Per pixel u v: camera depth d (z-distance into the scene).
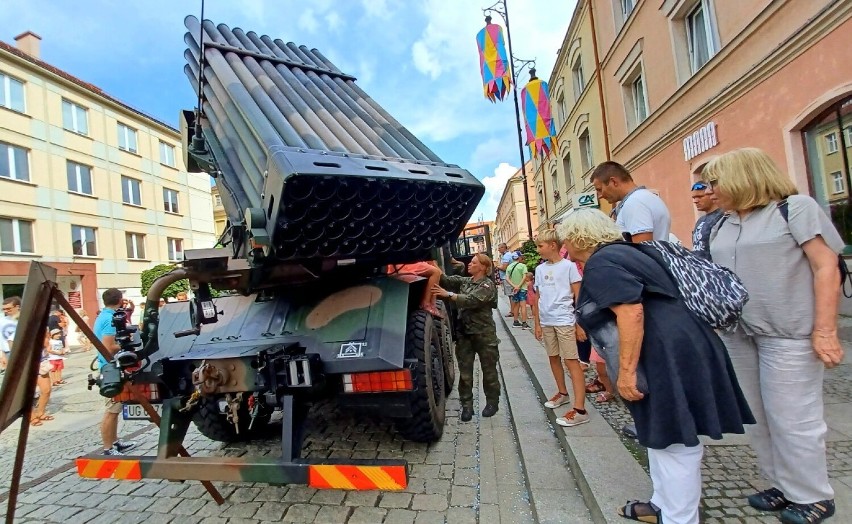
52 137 18.48
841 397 3.44
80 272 18.98
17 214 16.95
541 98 11.44
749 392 2.30
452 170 3.40
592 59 14.50
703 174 2.34
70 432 5.35
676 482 2.00
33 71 17.92
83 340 16.34
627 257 2.02
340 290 3.62
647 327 1.98
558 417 3.72
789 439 2.06
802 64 5.93
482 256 4.26
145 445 4.65
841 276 1.98
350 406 3.24
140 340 3.15
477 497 2.99
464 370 4.36
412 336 3.65
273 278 3.36
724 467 2.66
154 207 24.02
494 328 4.39
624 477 2.63
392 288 3.49
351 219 2.90
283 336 3.40
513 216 47.34
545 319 3.88
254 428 4.36
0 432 2.16
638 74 11.73
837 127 5.66
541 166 25.06
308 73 4.14
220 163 3.48
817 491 2.04
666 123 9.89
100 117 20.97
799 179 6.19
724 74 7.64
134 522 2.97
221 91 3.47
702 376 1.90
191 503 3.18
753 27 6.77
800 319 2.01
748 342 2.28
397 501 3.00
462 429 4.21
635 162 11.74
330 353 3.15
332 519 2.83
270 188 2.64
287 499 3.13
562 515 2.52
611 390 4.12
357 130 3.46
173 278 2.96
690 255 2.10
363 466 2.38
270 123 2.99
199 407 3.26
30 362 2.34
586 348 4.16
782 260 2.04
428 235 3.53
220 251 3.29
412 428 3.65
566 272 3.69
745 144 7.25
